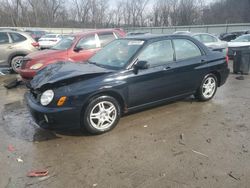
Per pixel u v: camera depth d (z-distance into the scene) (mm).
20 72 7082
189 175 3053
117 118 4328
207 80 5652
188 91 5352
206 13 59750
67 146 3803
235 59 9469
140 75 4438
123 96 4309
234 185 2865
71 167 3262
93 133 4117
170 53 4938
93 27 61031
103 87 4027
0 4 50219
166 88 4879
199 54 5434
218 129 4309
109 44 5383
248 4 53625
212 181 2936
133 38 5000
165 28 44656
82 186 2889
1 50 9367
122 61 4516
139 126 4461
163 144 3812
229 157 3430
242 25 34312
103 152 3615
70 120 3861
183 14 60750
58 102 3756
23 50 9648
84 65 4730
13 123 4707
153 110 5223
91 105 3988
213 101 5848
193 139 3959
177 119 4758
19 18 52875
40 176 3082
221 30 36562
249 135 4074
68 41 7633
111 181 2967
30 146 3822
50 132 4277
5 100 6207
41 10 55938
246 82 7996
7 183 2955
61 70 4348
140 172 3129
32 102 4016
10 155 3566
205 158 3414
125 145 3803
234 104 5629
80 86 3895
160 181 2949
